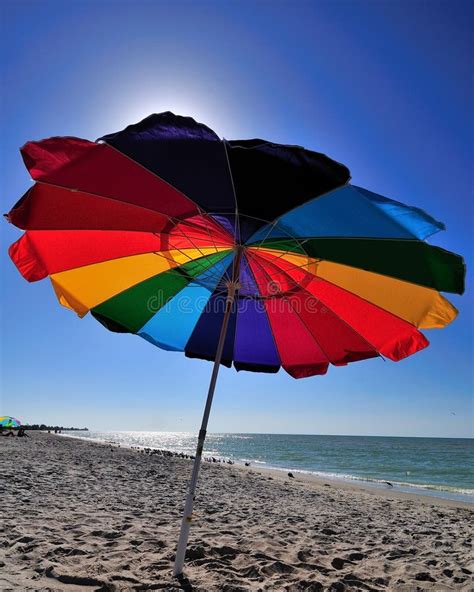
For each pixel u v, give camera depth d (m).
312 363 3.66
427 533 6.96
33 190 2.32
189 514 3.31
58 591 2.93
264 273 3.29
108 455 20.22
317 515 8.03
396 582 3.95
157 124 1.95
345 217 2.16
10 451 17.00
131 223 2.72
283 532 5.76
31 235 2.76
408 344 2.99
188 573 3.53
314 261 2.81
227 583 3.36
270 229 2.57
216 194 2.21
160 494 8.58
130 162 2.13
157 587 3.16
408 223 2.24
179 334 3.69
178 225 2.85
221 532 5.33
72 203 2.46
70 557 3.71
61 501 6.63
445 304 2.58
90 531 4.72
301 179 1.99
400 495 15.04
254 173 2.03
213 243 3.04
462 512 10.90
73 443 31.53
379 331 3.04
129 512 6.18
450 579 4.14
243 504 8.44
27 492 7.18
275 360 3.78
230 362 3.80
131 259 3.18
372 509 10.10
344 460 40.91
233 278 3.13
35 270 2.81
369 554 5.02
